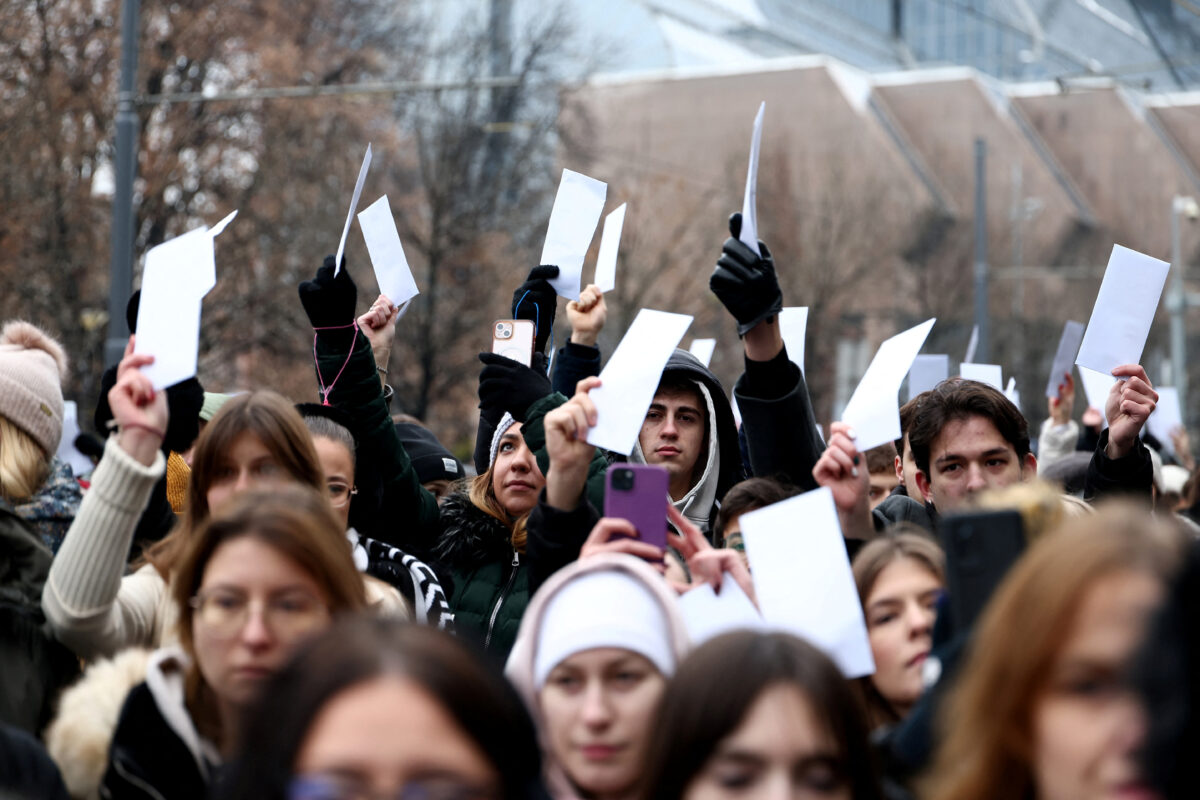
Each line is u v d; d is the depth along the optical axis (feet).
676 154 182.39
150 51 77.05
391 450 16.96
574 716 10.36
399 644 7.02
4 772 9.68
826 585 11.32
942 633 9.77
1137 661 7.08
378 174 93.35
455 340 87.86
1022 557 8.55
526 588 16.47
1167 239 195.62
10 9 70.08
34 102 68.39
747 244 15.12
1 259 67.82
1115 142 198.49
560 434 12.76
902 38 262.06
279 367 85.15
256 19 87.81
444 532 17.29
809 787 8.51
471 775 6.82
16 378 14.43
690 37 206.59
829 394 144.36
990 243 183.01
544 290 18.10
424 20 109.09
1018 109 201.87
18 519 13.26
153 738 10.20
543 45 106.22
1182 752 6.98
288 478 13.32
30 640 12.81
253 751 6.95
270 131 82.69
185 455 16.85
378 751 6.74
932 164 187.52
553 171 106.22
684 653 10.75
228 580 10.43
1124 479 16.71
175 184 78.28
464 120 94.53
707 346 23.59
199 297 12.54
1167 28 221.66
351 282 16.78
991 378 23.17
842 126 179.22
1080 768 7.16
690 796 8.54
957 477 16.22
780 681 8.55
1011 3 249.34
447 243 89.97
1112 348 16.63
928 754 8.81
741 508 14.42
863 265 153.89
